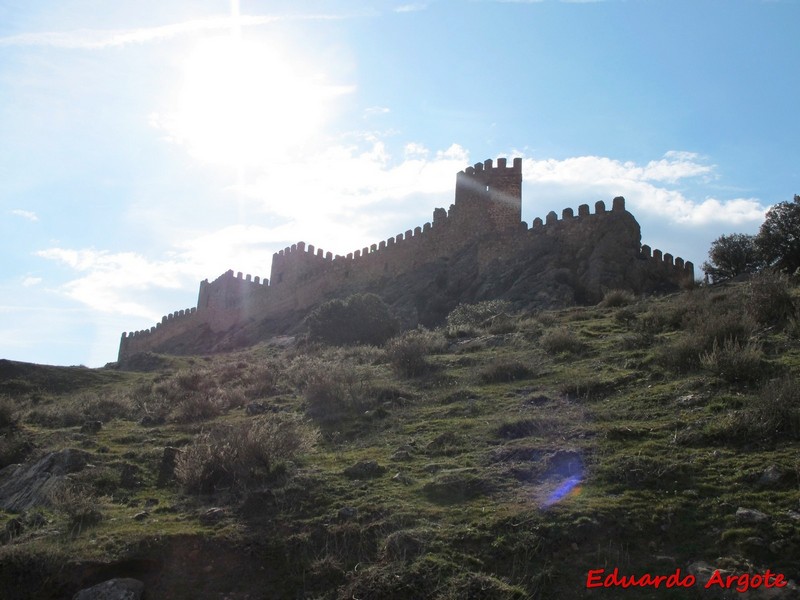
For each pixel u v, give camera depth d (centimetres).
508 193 5722
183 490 1365
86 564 1043
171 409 2348
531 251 4906
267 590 995
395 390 1962
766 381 1436
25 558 1043
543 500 1098
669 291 4353
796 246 4138
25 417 2361
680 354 1702
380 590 938
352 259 6725
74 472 1514
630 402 1520
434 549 1005
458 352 2430
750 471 1092
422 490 1197
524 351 2214
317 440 1630
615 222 4625
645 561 943
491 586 912
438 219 6025
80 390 3600
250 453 1392
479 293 4800
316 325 4066
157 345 9194
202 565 1048
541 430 1409
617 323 2470
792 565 894
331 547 1058
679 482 1106
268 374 2859
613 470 1160
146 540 1088
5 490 1566
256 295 8112
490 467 1260
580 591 908
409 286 5625
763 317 1958
